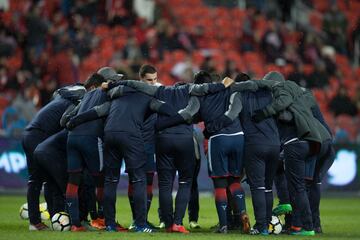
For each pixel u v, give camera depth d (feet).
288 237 82.69
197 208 100.12
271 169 88.33
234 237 80.64
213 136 87.15
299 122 86.89
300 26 247.50
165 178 88.07
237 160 87.61
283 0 249.55
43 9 216.54
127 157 86.43
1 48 204.23
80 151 87.71
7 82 192.95
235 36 234.79
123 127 85.97
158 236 79.97
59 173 90.33
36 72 198.70
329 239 81.66
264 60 226.17
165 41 217.77
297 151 87.30
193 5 243.40
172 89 89.04
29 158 92.07
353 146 179.83
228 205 93.71
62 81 200.13
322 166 93.71
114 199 87.71
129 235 80.74
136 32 217.77
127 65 198.49
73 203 87.86
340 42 246.47
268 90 88.43
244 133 87.30
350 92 225.56
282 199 95.40
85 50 211.20
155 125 87.56
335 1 256.11
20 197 161.79
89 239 76.23
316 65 221.87
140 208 86.89
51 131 92.99
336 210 141.69
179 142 86.69
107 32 217.77
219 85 87.56
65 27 212.43
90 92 90.07
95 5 221.46
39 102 186.29
